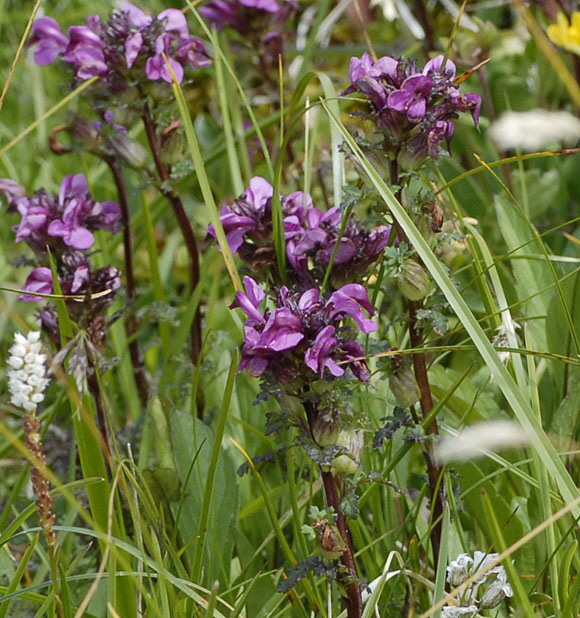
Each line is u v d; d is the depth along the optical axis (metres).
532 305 0.86
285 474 0.82
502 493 0.81
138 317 0.88
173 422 0.81
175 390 0.90
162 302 0.87
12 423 0.91
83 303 0.81
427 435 0.75
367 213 0.92
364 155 0.75
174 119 0.85
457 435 0.77
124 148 0.85
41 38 0.86
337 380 0.73
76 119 0.87
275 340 0.71
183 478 0.80
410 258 0.76
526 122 0.71
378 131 0.75
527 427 0.71
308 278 0.77
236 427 0.85
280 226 0.77
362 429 0.73
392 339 0.88
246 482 0.83
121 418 0.93
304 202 0.79
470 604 0.74
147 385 0.90
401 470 0.81
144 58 0.84
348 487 0.73
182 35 0.85
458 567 0.74
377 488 0.78
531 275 0.87
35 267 0.84
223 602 0.73
